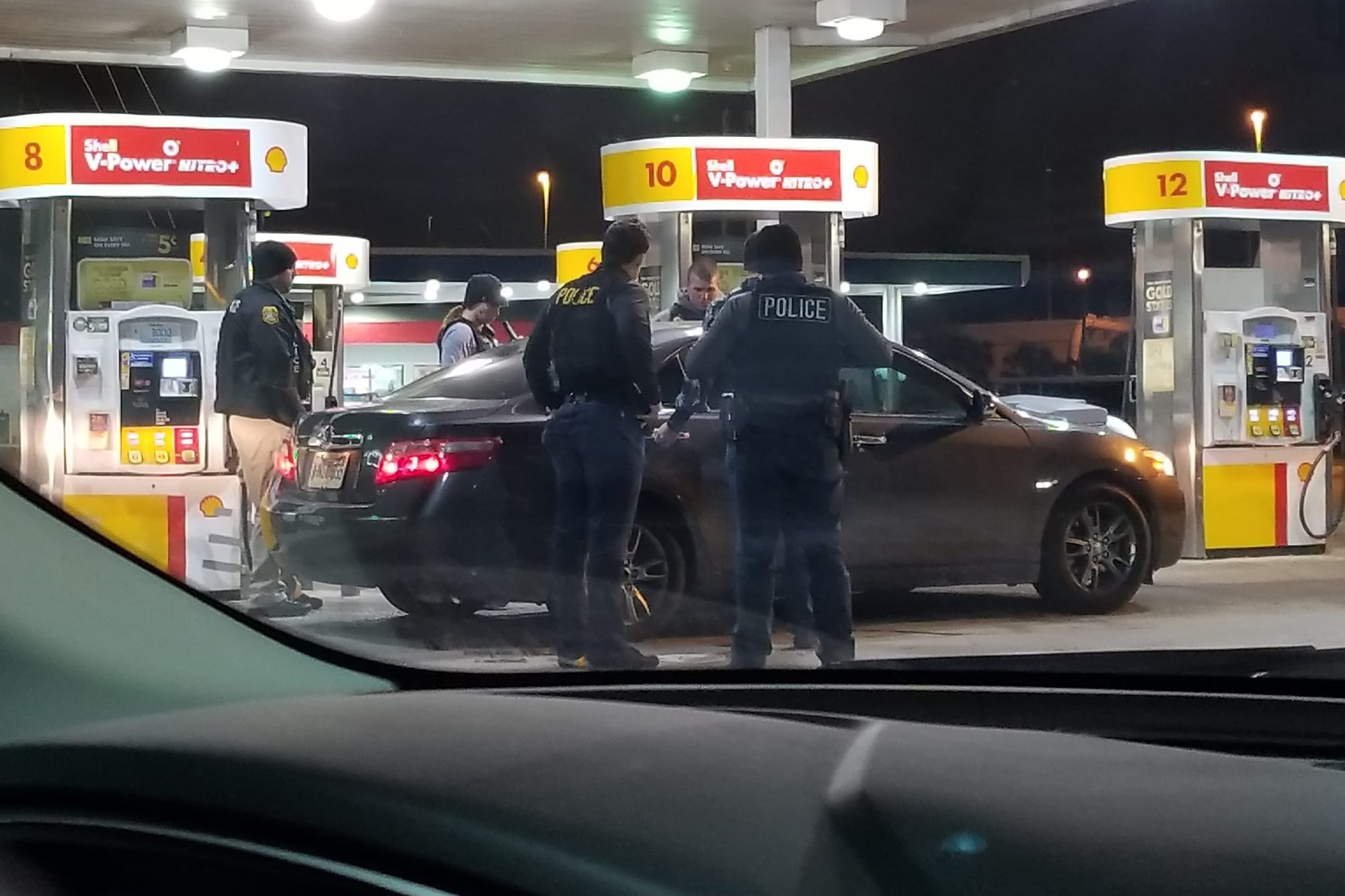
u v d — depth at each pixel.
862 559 7.11
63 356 8.02
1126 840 1.56
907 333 31.66
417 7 10.52
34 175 8.12
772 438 5.64
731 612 6.55
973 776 1.78
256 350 7.61
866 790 1.64
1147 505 7.95
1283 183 11.07
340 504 6.45
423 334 23.62
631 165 10.29
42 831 1.52
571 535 5.73
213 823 1.47
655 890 1.34
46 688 2.18
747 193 10.18
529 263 22.09
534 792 1.52
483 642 5.40
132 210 9.16
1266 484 11.09
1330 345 11.32
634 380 5.66
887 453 7.18
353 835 1.42
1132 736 3.02
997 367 31.47
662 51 12.07
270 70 12.35
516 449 6.40
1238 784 1.85
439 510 6.25
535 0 10.36
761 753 1.79
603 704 2.12
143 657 2.33
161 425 8.06
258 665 2.54
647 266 11.05
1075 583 7.68
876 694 3.32
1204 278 12.05
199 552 7.74
